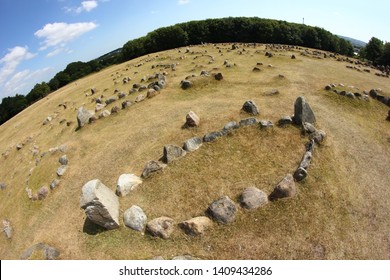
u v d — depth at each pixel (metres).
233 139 16.69
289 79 27.16
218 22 66.19
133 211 13.16
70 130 24.92
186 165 15.47
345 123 19.28
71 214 15.43
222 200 12.80
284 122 17.44
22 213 17.72
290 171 14.55
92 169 18.17
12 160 26.53
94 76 53.53
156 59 46.19
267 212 12.66
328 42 65.81
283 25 63.38
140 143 19.05
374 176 14.91
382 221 12.48
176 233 12.30
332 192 13.60
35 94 59.81
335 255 11.18
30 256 13.22
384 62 54.47
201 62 37.03
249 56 38.00
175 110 22.23
